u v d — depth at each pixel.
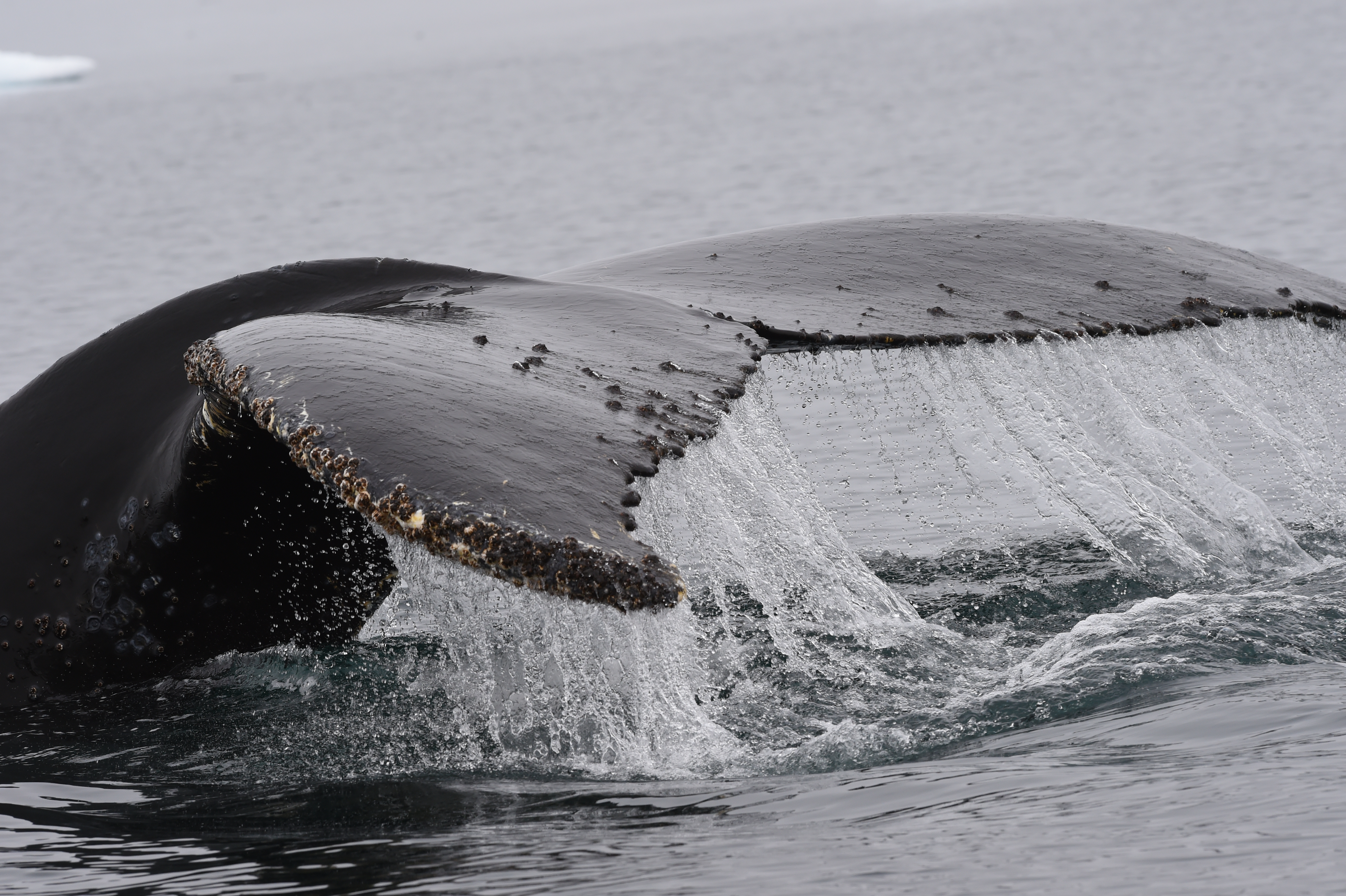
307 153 171.62
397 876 14.27
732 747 18.34
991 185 101.44
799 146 137.62
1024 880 12.66
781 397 47.88
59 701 22.31
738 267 25.97
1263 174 93.88
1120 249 27.19
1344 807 13.70
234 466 20.80
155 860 15.79
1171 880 12.38
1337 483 31.64
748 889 12.96
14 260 97.50
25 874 15.62
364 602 23.38
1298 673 19.83
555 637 16.77
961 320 23.81
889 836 14.23
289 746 20.12
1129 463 28.30
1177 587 26.05
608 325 21.23
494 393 17.27
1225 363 24.88
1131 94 153.38
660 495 18.25
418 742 19.88
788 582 24.52
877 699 20.84
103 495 22.23
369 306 22.62
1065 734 18.17
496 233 96.62
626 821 15.62
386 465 15.20
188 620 22.42
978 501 35.09
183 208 123.38
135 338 23.67
